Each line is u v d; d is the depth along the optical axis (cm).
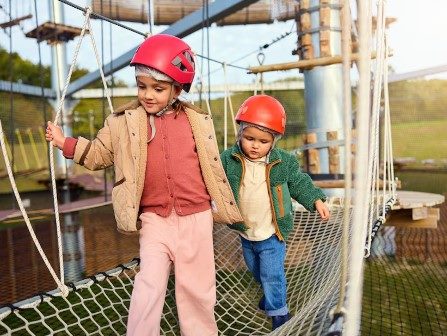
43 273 443
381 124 922
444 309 336
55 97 1422
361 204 77
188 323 175
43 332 285
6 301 354
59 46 1382
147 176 173
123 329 280
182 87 173
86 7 248
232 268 270
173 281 229
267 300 218
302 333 103
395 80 1054
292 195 227
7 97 1705
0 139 138
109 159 174
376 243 567
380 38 134
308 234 316
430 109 2094
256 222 218
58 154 1443
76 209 891
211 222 181
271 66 488
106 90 253
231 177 219
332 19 537
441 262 471
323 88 537
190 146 177
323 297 134
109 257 511
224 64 440
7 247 566
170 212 174
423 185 1224
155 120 174
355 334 80
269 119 206
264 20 908
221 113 1678
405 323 310
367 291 381
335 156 541
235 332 239
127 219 166
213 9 673
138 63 162
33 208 981
